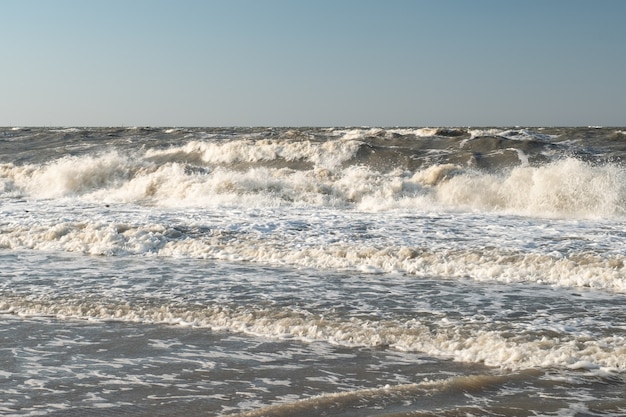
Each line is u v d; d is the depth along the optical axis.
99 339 7.29
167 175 22.81
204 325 7.80
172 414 5.21
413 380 5.96
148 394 5.66
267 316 8.09
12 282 10.09
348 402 5.32
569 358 6.32
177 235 13.66
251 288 9.60
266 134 38.56
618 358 6.28
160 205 19.39
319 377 6.07
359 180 20.98
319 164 24.55
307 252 11.95
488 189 18.95
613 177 17.92
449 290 9.44
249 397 5.58
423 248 12.08
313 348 6.93
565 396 5.45
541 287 9.59
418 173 21.23
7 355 6.75
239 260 11.88
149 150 28.78
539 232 13.82
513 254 11.43
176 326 7.79
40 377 6.09
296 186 20.75
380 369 6.27
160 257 12.28
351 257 11.66
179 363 6.48
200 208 18.28
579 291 9.30
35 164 27.73
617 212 16.88
